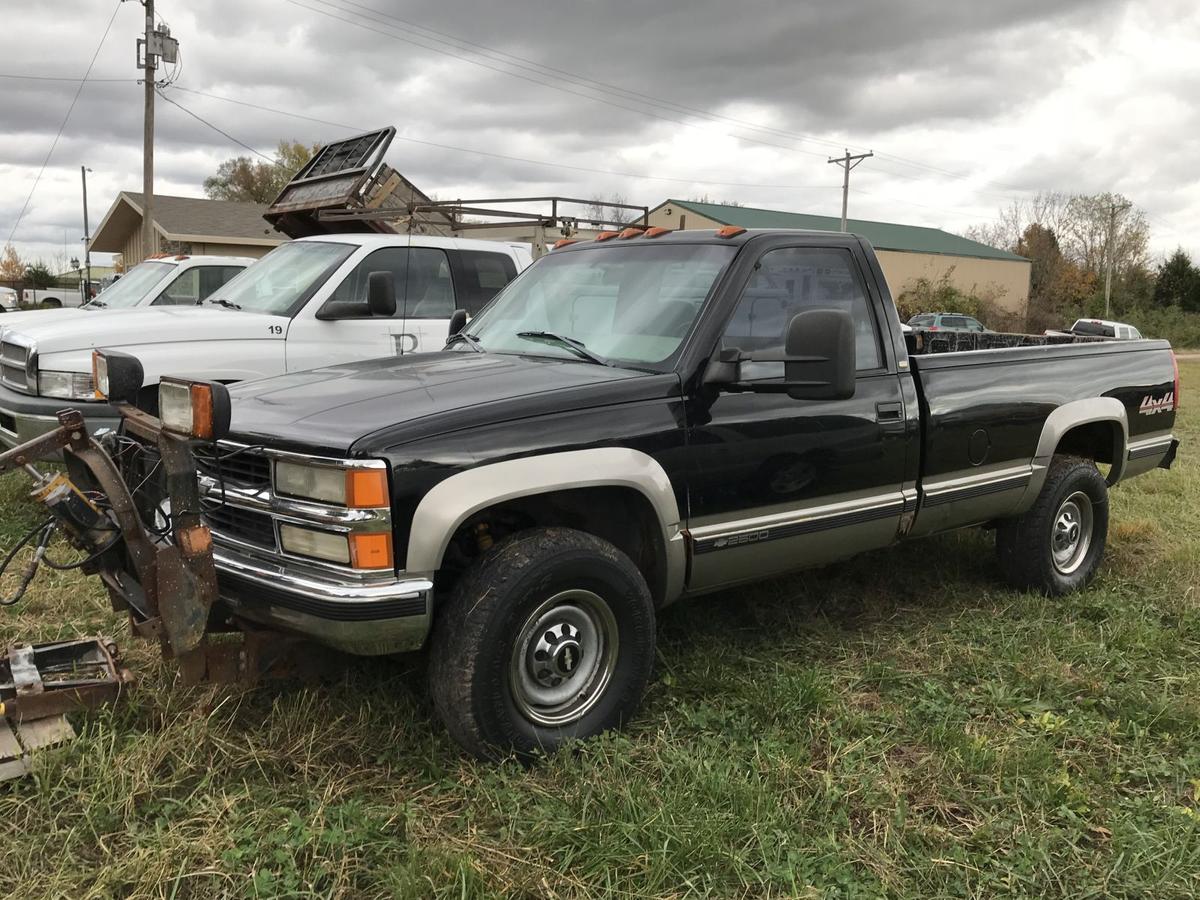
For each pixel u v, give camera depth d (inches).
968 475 180.9
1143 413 219.3
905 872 107.5
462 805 117.3
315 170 415.5
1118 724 141.6
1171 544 244.1
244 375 250.7
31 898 96.7
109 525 123.6
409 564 115.8
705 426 140.8
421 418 120.3
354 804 112.9
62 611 173.6
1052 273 2608.3
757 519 148.3
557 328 163.8
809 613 187.5
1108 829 116.4
